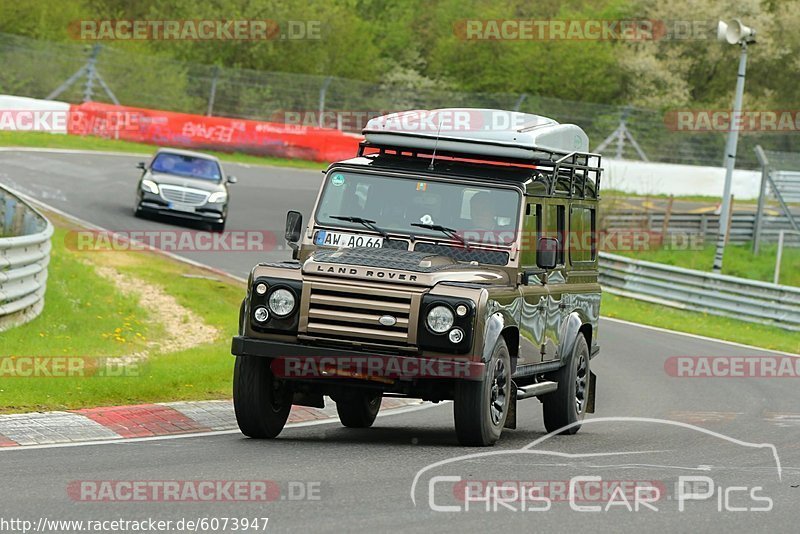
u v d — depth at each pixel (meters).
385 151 39.44
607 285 109.25
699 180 158.25
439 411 47.59
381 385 34.78
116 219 96.00
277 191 125.62
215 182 98.88
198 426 37.25
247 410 34.44
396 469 29.56
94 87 161.62
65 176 112.56
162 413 38.34
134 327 61.44
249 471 28.61
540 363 39.06
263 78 169.75
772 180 137.88
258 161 149.38
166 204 95.69
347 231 36.72
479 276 34.78
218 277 79.50
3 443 31.53
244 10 189.12
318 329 33.34
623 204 131.75
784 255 134.25
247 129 151.50
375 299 33.19
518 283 36.28
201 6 186.62
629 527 23.72
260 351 33.62
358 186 37.31
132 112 145.12
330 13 197.00
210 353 55.03
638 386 57.59
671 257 128.00
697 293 101.81
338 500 25.31
